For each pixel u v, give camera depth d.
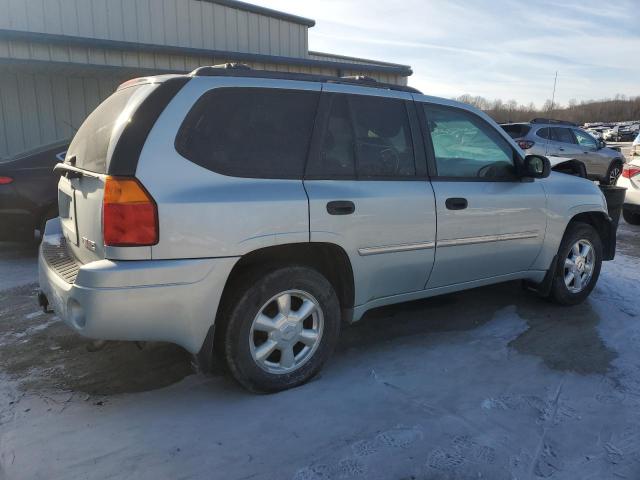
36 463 2.54
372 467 2.54
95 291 2.64
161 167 2.74
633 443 2.75
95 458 2.58
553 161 5.79
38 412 3.00
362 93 3.50
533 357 3.77
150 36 11.62
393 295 3.69
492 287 5.38
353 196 3.28
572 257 4.77
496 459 2.60
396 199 3.46
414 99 3.76
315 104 3.29
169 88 2.88
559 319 4.52
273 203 2.97
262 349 3.12
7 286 5.36
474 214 3.88
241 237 2.88
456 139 3.93
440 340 4.05
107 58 10.43
